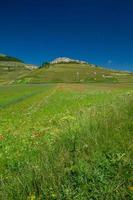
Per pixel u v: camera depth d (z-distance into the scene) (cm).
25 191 723
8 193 720
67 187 717
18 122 2377
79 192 691
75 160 830
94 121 1208
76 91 7338
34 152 1140
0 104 4381
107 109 1558
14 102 4725
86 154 884
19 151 1294
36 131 1766
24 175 775
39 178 751
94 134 1012
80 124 1227
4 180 830
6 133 1861
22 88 11062
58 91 7750
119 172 743
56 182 736
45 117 2534
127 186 689
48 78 19775
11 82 18975
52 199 688
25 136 1647
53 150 943
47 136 1451
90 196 679
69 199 676
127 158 799
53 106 3578
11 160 1120
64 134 1130
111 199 660
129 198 656
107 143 929
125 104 1719
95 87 9950
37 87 11588
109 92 6400
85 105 3312
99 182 715
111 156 834
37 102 4428
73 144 976
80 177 739
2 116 2878
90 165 799
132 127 1093
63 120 1845
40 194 717
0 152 1322
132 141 914
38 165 821
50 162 834
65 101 4278
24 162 971
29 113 2956
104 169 771
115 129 1066
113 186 690
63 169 787
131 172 742
